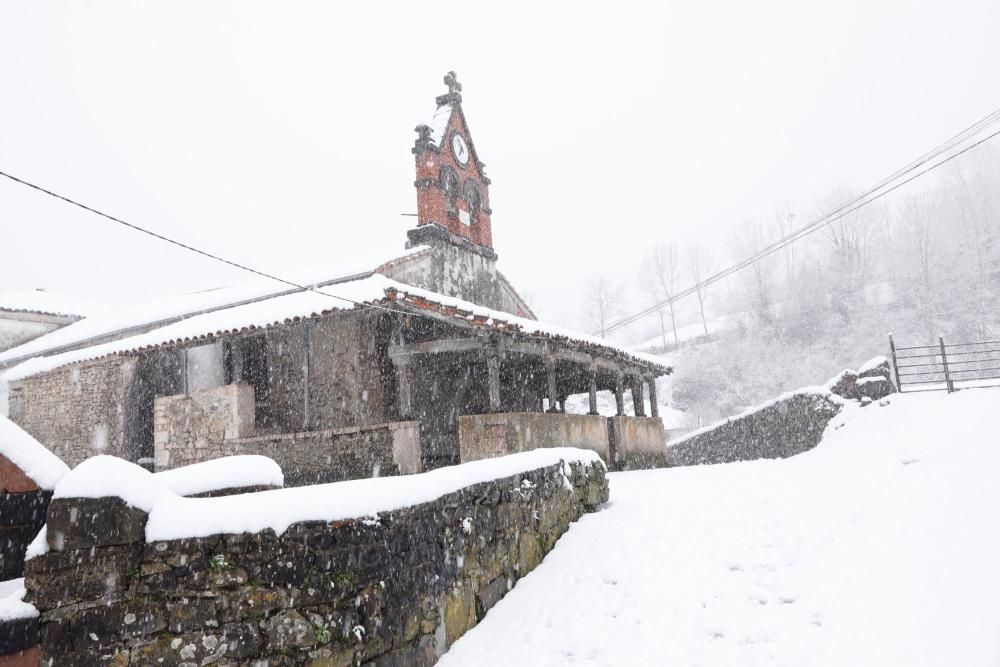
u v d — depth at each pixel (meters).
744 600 4.39
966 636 3.46
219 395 12.33
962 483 5.78
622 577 5.06
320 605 3.36
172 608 3.34
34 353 18.61
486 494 5.00
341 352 12.52
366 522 3.61
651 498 7.61
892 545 4.76
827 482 6.87
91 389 14.62
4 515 4.34
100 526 3.42
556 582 5.19
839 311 43.59
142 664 3.30
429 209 15.45
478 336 11.48
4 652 3.42
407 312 10.56
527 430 11.45
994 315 36.75
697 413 37.75
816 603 4.16
